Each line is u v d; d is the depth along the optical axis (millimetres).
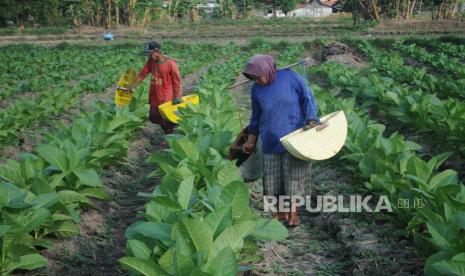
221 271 2973
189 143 5281
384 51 24141
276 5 68375
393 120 9984
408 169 4969
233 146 5480
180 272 2959
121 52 25516
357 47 26359
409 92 10289
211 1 75000
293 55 21891
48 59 21578
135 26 47625
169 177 4676
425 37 28312
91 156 5945
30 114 9680
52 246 4609
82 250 4898
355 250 4566
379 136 6078
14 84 14891
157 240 3584
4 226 3744
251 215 4059
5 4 48562
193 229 3293
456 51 22266
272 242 4965
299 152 4770
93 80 14906
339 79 13305
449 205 4145
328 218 5426
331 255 4773
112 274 4574
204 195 4289
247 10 62406
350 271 4352
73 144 5875
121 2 46594
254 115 5238
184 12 55875
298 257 4750
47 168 5176
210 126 6859
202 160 5363
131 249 3615
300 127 5102
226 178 4535
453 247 3488
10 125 8594
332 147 4969
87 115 8289
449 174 4836
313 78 16562
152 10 49312
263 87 5059
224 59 23750
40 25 51625
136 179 7230
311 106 5031
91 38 39062
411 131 8953
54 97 11008
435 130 7910
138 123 8414
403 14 44812
